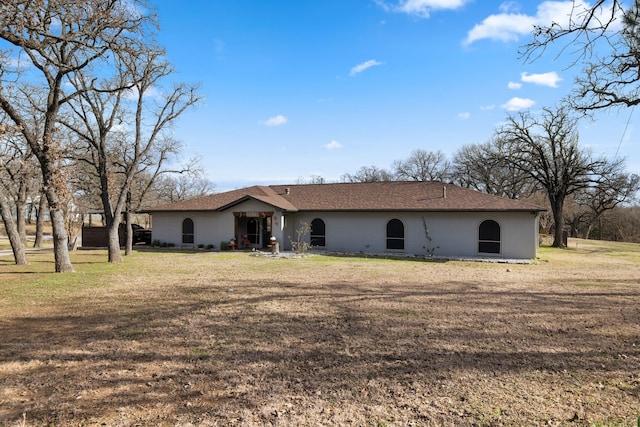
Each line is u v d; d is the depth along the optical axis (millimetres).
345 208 23969
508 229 21047
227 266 17062
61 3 10148
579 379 4871
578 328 7207
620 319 7875
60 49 13953
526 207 20203
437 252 22391
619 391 4516
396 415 3990
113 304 9305
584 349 6023
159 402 4309
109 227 18719
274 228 24562
